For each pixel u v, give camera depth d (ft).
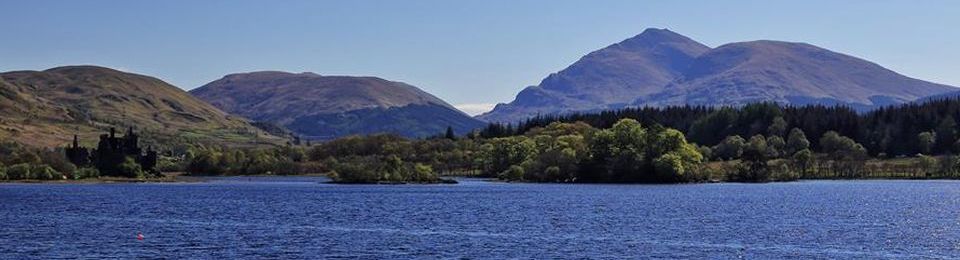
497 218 506.48
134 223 478.18
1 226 457.68
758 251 347.56
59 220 497.87
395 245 370.73
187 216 531.09
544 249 355.77
